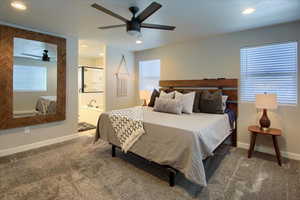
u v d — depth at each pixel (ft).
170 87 14.07
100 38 12.50
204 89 12.31
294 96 9.34
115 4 7.21
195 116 9.26
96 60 22.24
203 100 10.73
